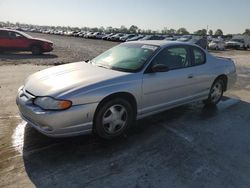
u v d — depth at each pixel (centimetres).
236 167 339
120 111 397
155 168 329
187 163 344
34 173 309
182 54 490
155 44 471
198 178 312
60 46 2533
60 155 351
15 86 705
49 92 346
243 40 3766
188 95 505
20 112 387
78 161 338
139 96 409
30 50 1633
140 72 412
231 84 624
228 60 621
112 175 312
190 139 414
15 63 1177
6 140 387
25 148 366
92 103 354
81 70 420
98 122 372
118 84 381
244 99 662
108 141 396
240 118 520
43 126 344
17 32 1600
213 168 334
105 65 450
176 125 470
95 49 2319
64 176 306
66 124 342
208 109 568
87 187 289
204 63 537
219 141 412
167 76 446
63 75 397
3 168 317
